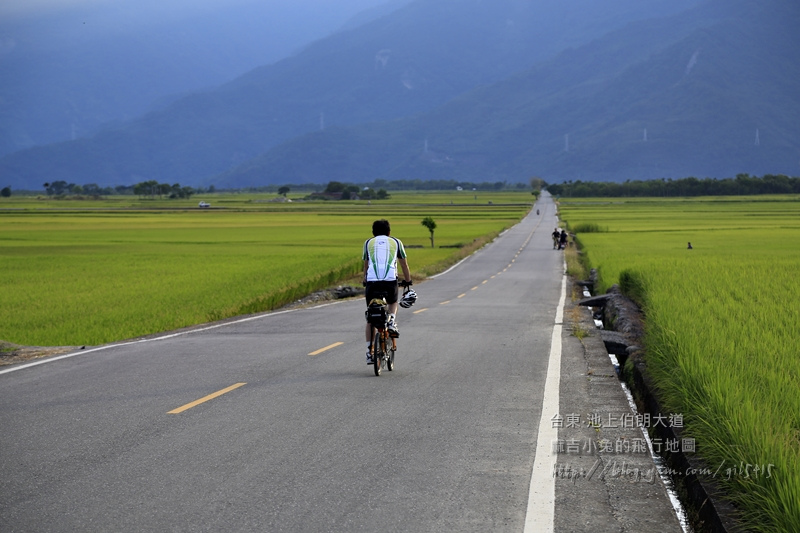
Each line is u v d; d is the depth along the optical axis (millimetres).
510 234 81625
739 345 9102
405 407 7965
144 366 10484
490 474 5777
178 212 145875
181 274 31531
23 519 4812
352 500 5184
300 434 6859
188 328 15117
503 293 24734
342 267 31375
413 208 168250
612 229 80500
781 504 4379
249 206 190125
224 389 8859
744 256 35094
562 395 8594
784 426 5785
